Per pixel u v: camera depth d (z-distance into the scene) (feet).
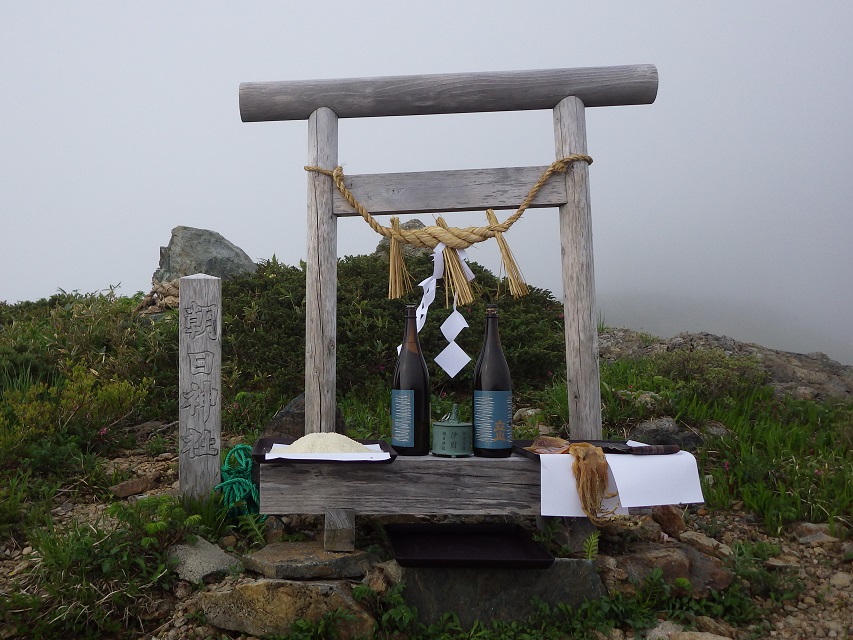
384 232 6.22
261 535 5.54
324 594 4.49
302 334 10.66
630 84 6.41
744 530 6.14
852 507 6.28
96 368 10.11
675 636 4.48
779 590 5.16
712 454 7.59
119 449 8.14
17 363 10.08
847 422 8.12
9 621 4.56
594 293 6.31
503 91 6.40
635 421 8.24
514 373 10.65
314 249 6.37
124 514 5.35
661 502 4.91
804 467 7.09
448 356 5.81
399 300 11.43
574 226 6.31
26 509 6.20
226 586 4.78
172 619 4.69
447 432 5.33
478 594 4.70
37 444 7.29
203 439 6.14
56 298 16.55
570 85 6.41
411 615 4.45
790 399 9.60
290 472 5.14
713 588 5.01
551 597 4.75
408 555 4.77
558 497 4.97
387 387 9.96
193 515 5.64
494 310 5.62
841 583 5.26
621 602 4.76
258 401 9.16
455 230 6.12
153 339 10.82
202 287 6.20
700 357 9.84
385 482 5.16
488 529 5.49
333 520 5.10
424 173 6.42
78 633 4.58
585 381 6.21
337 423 6.89
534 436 8.04
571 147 6.39
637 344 13.26
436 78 6.43
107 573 4.88
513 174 6.41
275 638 4.38
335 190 6.41
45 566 4.97
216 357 6.23
